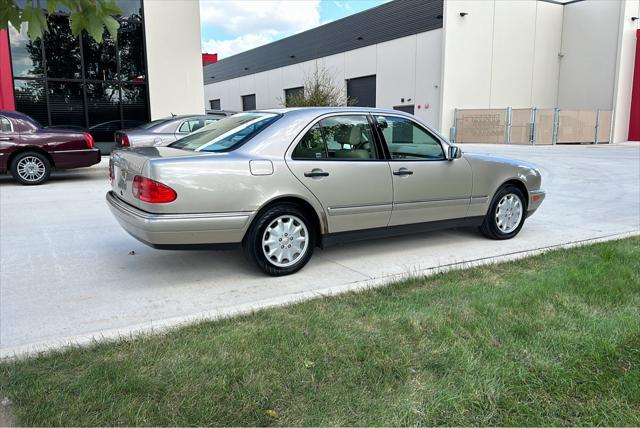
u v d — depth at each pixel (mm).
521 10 32562
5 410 2432
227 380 2676
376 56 35406
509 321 3422
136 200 4246
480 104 31844
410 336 3219
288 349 3023
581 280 4215
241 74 53000
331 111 4883
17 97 14820
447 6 29578
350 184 4836
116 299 4160
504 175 5980
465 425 2381
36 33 1828
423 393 2602
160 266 5039
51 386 2617
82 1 1790
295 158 4578
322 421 2387
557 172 13508
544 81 34500
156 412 2418
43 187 10148
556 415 2467
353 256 5449
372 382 2701
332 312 3648
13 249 5590
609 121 31719
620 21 31156
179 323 3504
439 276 4551
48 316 3801
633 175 12836
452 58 30219
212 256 5383
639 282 4184
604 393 2637
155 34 16422
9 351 3090
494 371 2789
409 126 5352
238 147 4469
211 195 4184
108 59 15914
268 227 4543
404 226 5336
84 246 5730
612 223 7117
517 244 5961
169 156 4230
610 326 3328
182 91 17109
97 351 3045
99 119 16031
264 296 4230
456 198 5609
